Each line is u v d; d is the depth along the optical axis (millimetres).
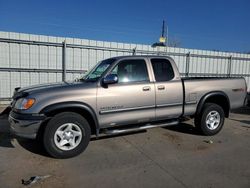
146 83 5332
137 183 3678
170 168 4219
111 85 4992
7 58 10039
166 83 5543
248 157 4781
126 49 12008
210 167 4277
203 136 6152
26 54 10297
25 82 10445
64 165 4309
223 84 6254
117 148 5191
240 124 7668
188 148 5250
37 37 10352
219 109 6234
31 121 4383
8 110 8055
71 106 4594
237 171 4129
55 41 10656
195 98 5895
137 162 4469
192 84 5840
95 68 5637
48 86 4852
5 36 9867
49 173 3990
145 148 5207
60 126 4551
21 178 3807
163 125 5711
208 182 3729
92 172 4039
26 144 5332
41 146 5199
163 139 5836
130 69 5285
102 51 11586
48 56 10672
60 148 4574
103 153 4898
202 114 6039
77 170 4109
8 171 4047
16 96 4859
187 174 3994
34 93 4527
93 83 4883
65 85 4820
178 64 13484
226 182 3734
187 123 7352
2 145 5309
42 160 4512
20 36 10078
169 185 3625
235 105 6504
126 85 5117
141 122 5461
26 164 4332
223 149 5227
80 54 11195
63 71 10977
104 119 4953
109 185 3613
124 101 5078
